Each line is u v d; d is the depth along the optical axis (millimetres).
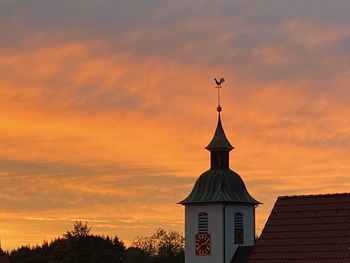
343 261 104188
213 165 134125
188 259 133000
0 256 165500
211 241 131000
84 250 181125
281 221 111438
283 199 113375
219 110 134875
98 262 187625
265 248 109938
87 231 183000
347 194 110188
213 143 133875
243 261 129125
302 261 106625
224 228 130125
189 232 133125
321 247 106688
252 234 133000
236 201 130750
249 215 133125
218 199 129875
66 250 180500
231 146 133750
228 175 133000
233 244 130875
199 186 133125
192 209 133000
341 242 106062
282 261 107875
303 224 109875
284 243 109250
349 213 108312
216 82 134625
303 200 112062
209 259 131000
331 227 108000
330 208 109812
